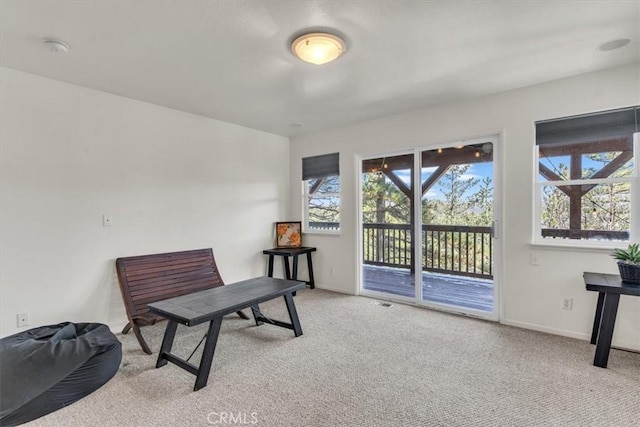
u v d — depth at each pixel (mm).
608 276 2613
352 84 3035
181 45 2291
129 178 3354
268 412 1889
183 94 3262
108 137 3197
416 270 3965
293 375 2299
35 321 2752
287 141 5184
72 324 2607
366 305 3955
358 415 1855
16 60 2494
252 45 2303
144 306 3043
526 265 3129
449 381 2205
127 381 2230
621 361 2461
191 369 2207
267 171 4848
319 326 3252
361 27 2088
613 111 2748
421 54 2463
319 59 2355
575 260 2885
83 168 3035
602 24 2074
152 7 1848
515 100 3164
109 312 3186
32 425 1773
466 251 3658
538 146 3115
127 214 3336
